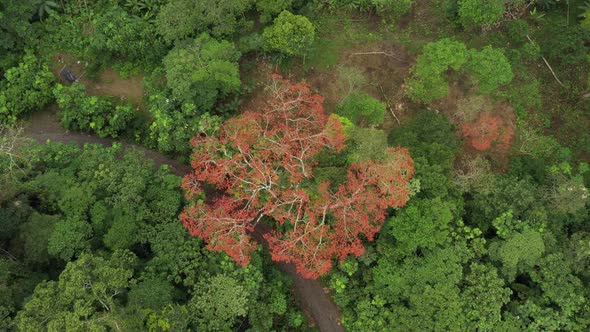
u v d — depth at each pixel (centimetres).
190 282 2573
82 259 2270
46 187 2709
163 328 2258
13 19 3188
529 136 3272
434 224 2641
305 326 2944
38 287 2227
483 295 2561
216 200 2972
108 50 3269
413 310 2588
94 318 2125
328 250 2675
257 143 2856
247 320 2752
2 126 3042
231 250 2600
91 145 3017
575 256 2647
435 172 2770
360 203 2622
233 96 3269
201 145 2894
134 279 2442
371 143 2820
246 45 3231
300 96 2970
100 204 2652
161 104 3017
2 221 2517
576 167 3269
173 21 3052
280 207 2748
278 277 2936
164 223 2728
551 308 2577
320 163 2916
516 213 2773
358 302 2738
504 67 3055
